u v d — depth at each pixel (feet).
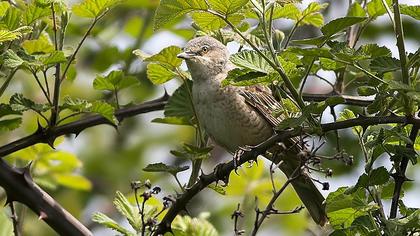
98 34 48.49
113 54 45.73
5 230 34.94
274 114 28.86
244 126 37.55
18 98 31.94
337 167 48.19
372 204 26.55
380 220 26.68
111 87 36.11
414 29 52.34
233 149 38.83
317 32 47.50
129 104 37.37
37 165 42.52
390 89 25.95
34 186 31.53
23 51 30.63
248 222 42.19
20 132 48.19
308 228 42.04
